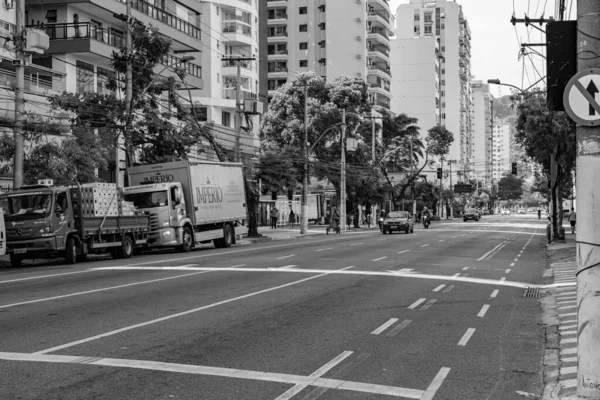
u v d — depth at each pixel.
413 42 140.25
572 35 6.96
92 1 39.22
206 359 8.52
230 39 66.19
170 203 31.33
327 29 101.88
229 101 63.25
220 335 10.14
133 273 19.98
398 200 86.19
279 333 10.38
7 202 24.80
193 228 32.81
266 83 81.88
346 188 69.81
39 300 13.92
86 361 8.31
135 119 36.88
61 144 30.02
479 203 177.75
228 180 36.72
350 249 31.47
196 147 52.72
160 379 7.48
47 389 7.01
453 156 162.75
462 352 9.37
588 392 6.46
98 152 31.17
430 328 11.15
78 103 32.59
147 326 10.84
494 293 16.03
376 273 19.95
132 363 8.23
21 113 26.08
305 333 10.42
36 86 35.50
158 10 47.16
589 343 6.47
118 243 27.86
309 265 22.59
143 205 31.38
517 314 12.93
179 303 13.48
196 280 17.81
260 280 17.88
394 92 141.00
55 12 40.03
